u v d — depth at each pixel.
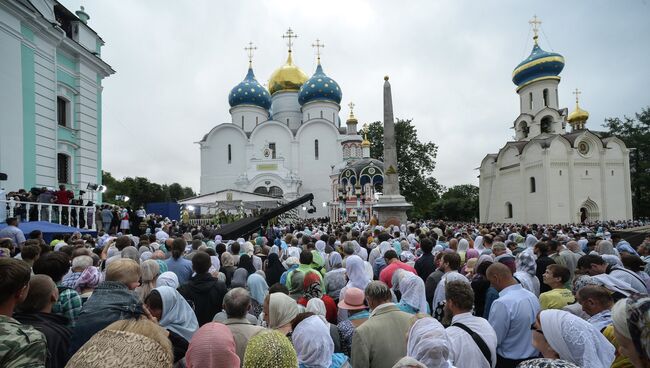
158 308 3.98
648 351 1.77
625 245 9.42
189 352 3.04
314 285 6.01
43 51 19.88
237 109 64.69
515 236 13.40
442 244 11.07
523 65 52.00
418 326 3.20
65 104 22.17
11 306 2.71
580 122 50.84
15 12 17.98
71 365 1.57
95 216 18.72
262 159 57.09
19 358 2.28
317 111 63.62
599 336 3.03
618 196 44.03
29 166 18.84
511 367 4.19
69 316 3.90
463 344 3.51
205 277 5.39
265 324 5.06
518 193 46.97
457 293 3.73
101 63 24.38
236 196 38.94
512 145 48.56
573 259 7.59
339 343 4.63
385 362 3.58
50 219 15.15
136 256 6.27
